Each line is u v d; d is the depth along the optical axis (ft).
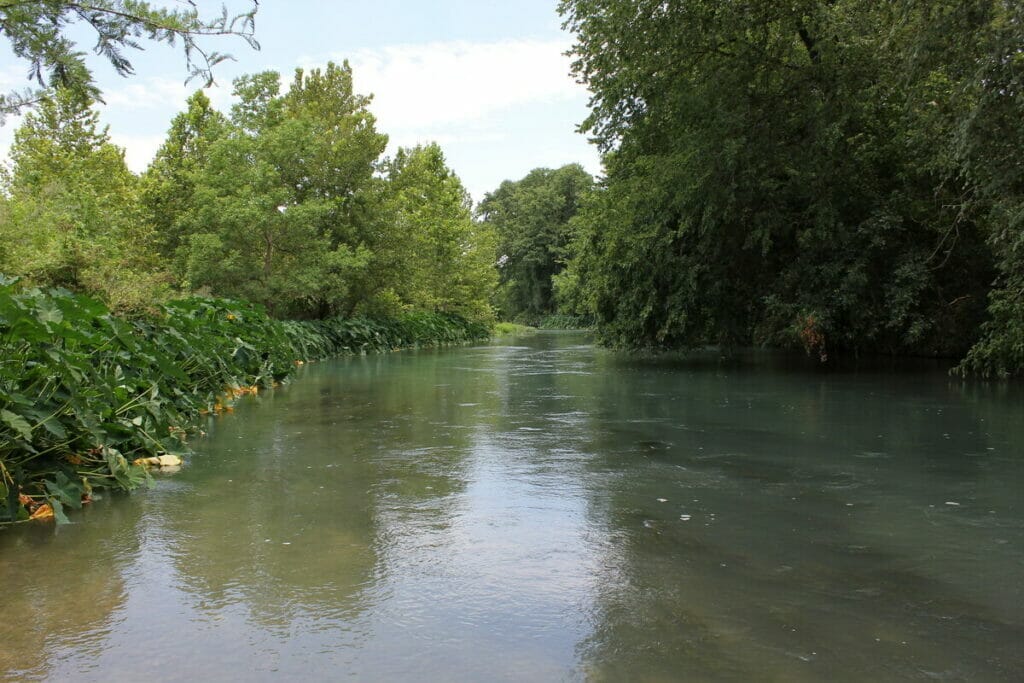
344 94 88.07
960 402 29.89
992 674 7.68
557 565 11.02
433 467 17.80
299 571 10.79
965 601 9.63
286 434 22.62
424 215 108.06
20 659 8.09
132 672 7.79
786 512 13.84
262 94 72.33
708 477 16.70
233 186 62.54
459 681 7.57
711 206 45.39
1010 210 30.37
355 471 17.37
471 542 12.09
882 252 46.68
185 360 27.63
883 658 8.04
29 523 13.23
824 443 20.85
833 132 42.98
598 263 54.34
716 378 42.04
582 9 50.67
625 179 54.75
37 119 65.21
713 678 7.61
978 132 27.84
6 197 39.73
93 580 10.44
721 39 46.78
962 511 13.88
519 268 217.97
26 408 13.94
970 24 27.76
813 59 47.03
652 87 48.11
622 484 16.02
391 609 9.42
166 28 13.03
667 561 11.19
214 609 9.43
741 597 9.79
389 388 36.91
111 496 15.10
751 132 46.47
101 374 18.93
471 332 113.70
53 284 27.63
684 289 49.42
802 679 7.58
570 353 73.05
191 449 20.11
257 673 7.75
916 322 44.78
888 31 37.14
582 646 8.37
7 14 13.34
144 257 56.44
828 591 9.99
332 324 70.64
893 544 11.96
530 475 16.92
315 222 66.95
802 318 45.42
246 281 61.52
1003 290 35.81
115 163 74.02
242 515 13.67
